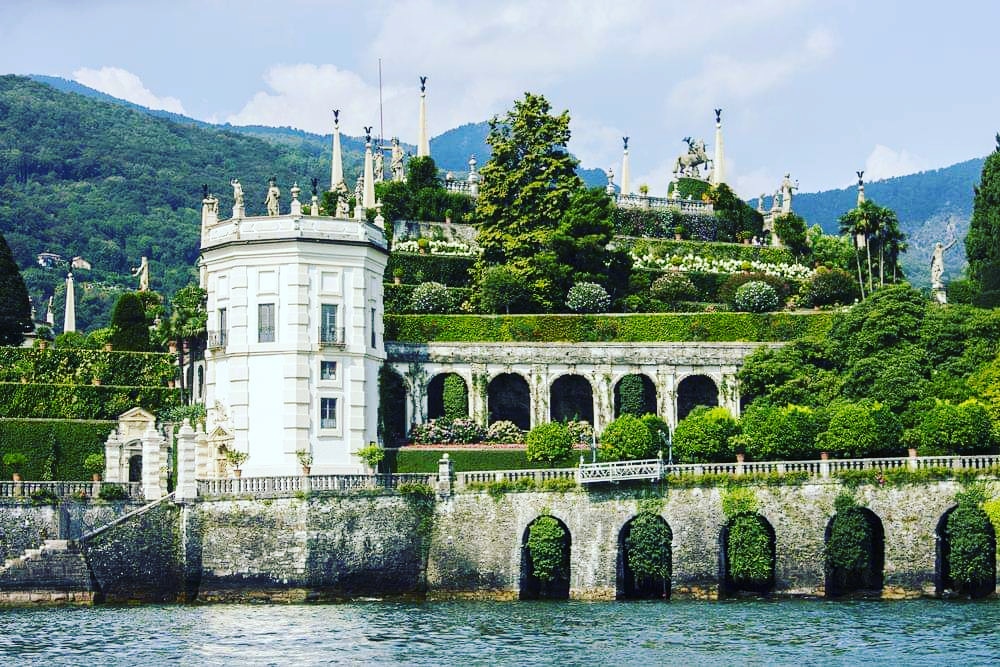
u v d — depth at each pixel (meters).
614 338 139.38
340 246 125.50
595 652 87.38
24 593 106.56
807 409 119.69
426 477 114.19
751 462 112.25
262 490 110.31
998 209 171.12
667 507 111.56
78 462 125.81
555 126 157.88
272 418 123.19
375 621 99.06
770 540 111.88
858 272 171.38
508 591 112.19
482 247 157.00
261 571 109.69
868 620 98.19
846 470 110.88
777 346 137.00
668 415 137.50
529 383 137.38
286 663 84.06
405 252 155.62
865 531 110.25
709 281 161.25
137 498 114.88
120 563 107.94
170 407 133.25
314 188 136.75
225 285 126.31
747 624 97.00
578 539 111.94
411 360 135.00
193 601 109.38
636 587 112.88
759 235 184.00
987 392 122.06
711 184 189.50
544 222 155.25
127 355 137.88
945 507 109.94
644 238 174.62
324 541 110.12
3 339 154.75
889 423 115.69
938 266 162.00
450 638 92.12
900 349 129.38
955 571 108.75
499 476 113.50
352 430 125.19
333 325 125.38
